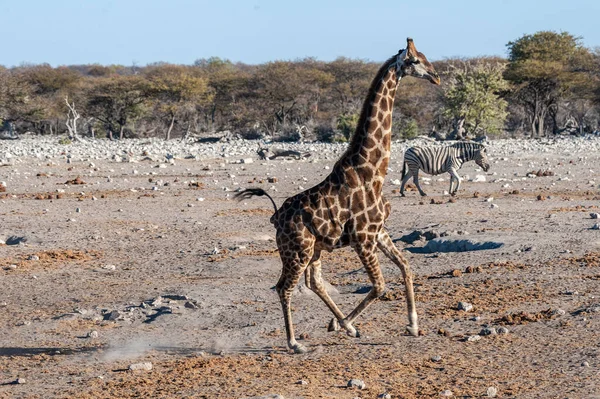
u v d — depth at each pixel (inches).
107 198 2770.7
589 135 7224.4
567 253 1469.0
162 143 7465.6
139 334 1120.2
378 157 971.9
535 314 1071.0
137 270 1609.3
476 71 6830.7
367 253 970.7
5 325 1206.9
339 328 1034.1
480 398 778.8
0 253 1811.0
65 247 1883.6
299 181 3265.3
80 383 885.2
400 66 991.6
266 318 1160.2
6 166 4072.3
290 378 863.7
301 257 957.2
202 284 1424.7
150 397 818.2
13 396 844.0
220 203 2618.1
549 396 775.1
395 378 852.0
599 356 887.1
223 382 857.5
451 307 1154.7
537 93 7465.6
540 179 3184.1
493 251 1549.0
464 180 3181.6
